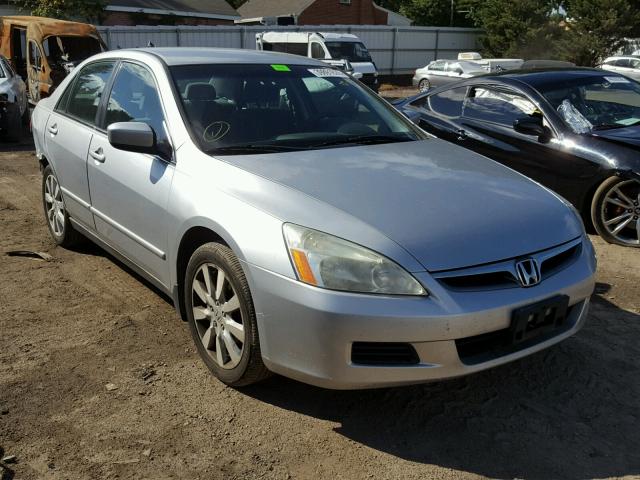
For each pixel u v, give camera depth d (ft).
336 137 12.76
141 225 12.46
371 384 8.97
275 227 9.46
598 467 9.02
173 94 12.44
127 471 8.73
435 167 11.57
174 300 11.94
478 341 9.22
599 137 19.08
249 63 13.89
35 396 10.46
